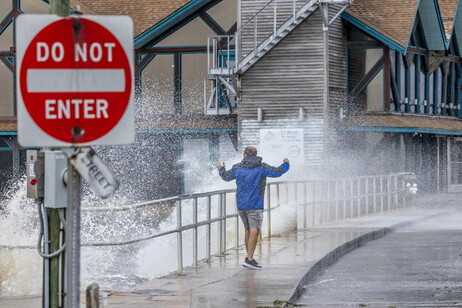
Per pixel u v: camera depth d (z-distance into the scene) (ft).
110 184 40.96
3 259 95.09
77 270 41.19
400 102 242.37
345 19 230.48
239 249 118.93
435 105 266.98
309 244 125.08
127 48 41.63
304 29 223.71
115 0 253.24
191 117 245.45
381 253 126.82
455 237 151.12
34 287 89.04
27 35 40.75
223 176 100.22
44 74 40.91
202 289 84.33
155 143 248.52
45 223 59.93
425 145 271.49
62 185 57.82
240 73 225.76
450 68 279.28
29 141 40.75
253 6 226.17
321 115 223.10
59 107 40.98
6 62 249.55
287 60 224.53
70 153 41.11
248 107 226.58
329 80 224.74
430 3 249.14
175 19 243.40
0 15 249.75
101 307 65.82
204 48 245.24
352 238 134.31
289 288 84.94
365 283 96.84
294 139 223.71
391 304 82.02
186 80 246.47
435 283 96.58
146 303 76.33
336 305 81.20
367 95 233.35
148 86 247.29
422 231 163.02
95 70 41.32
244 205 99.25
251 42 226.58
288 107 224.74
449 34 259.39
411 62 249.96
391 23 231.71
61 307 58.18
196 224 100.27
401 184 220.84
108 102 41.42
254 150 101.40
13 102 249.14
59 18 41.01
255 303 76.84
